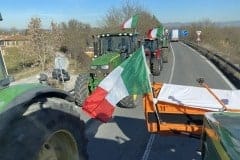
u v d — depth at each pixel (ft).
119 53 50.55
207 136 16.74
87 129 35.27
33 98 10.80
